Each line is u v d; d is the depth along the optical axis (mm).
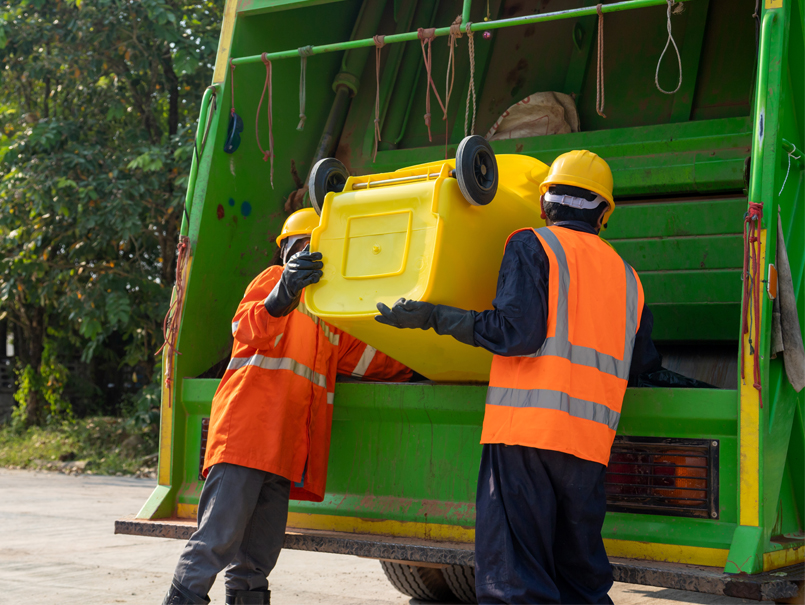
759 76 2332
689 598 3852
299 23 3658
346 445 2766
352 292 2248
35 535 5395
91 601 3574
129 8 9820
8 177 9766
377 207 2262
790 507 2465
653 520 2266
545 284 2078
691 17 3564
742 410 2158
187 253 3131
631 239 3371
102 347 11867
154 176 9477
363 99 3979
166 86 10820
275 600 3713
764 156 2254
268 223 3551
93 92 10430
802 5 2535
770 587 1980
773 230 2227
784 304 2227
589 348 2088
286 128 3641
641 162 3352
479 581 2055
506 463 2068
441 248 2139
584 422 2047
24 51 10352
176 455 3008
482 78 3881
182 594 2398
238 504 2467
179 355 3059
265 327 2436
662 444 2275
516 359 2105
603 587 2115
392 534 2631
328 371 2721
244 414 2516
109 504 6910
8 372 13156
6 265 10266
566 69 3746
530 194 2801
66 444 10250
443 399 2578
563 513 2092
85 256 9961
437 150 3732
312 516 2768
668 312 3395
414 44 4035
